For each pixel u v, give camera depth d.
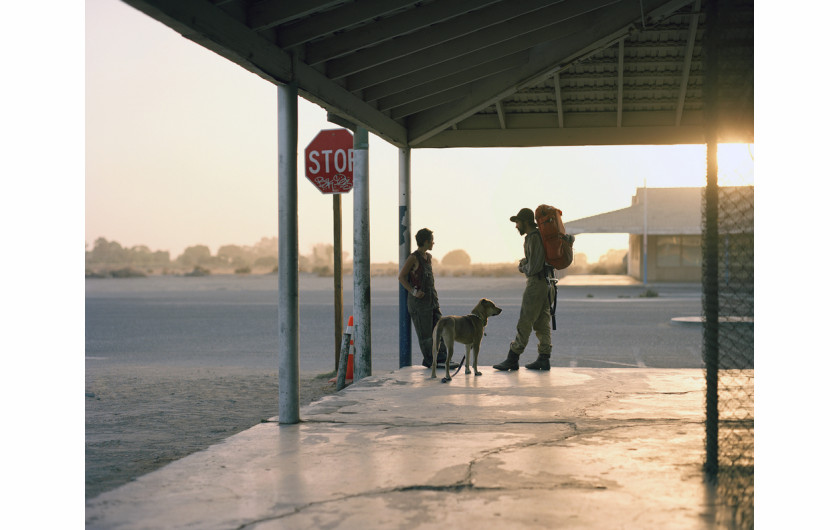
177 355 14.27
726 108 4.57
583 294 38.69
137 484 4.42
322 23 5.89
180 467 4.80
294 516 3.81
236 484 4.40
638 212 50.06
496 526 3.62
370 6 5.82
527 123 10.30
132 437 6.81
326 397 7.49
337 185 10.64
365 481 4.43
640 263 57.69
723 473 4.53
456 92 9.20
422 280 9.66
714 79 4.55
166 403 8.72
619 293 39.59
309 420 6.33
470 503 3.99
